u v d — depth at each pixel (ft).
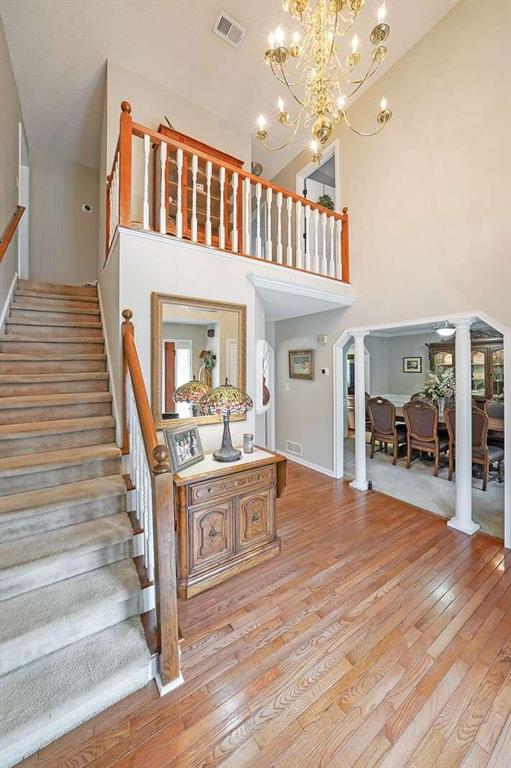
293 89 13.20
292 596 6.74
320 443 15.14
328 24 6.38
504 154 8.70
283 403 17.53
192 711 4.46
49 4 9.50
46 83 11.82
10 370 8.53
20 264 14.61
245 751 4.01
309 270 11.64
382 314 12.03
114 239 8.12
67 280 16.40
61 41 10.50
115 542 5.81
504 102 8.67
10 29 9.86
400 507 11.16
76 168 16.71
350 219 13.32
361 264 12.84
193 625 5.97
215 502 7.12
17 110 11.85
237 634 5.76
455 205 9.78
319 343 15.06
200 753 3.99
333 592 6.86
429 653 5.39
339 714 4.43
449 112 9.91
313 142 7.58
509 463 8.61
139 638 5.00
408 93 11.09
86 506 6.31
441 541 8.93
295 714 4.43
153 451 4.70
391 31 10.71
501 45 8.70
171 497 4.69
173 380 8.11
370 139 12.46
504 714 4.44
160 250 7.97
